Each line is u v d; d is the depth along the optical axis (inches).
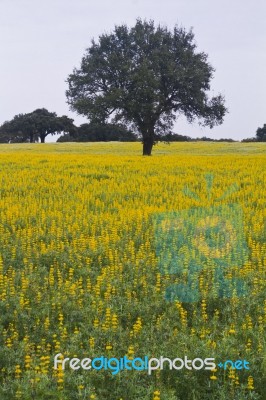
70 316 331.3
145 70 1781.5
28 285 371.9
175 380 267.4
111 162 1251.2
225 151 2154.3
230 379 267.0
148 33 1930.4
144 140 1904.5
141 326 322.3
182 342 291.4
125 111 1852.9
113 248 460.4
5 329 313.6
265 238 493.0
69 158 1398.9
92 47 1946.4
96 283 389.4
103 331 308.3
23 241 479.5
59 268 421.1
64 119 4357.8
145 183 862.5
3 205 649.6
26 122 4269.2
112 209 650.2
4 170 1049.5
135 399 249.9
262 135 3880.4
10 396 247.8
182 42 1971.0
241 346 288.5
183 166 1144.2
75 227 531.8
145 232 518.6
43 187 812.6
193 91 1879.9
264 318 325.4
